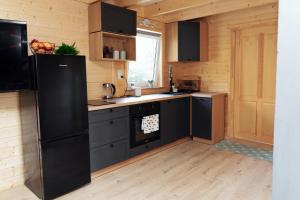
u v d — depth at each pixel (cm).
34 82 230
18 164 271
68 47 258
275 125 62
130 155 330
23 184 275
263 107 412
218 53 447
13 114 264
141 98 362
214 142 418
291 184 60
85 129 268
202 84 473
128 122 324
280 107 61
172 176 292
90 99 344
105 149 296
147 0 332
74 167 260
